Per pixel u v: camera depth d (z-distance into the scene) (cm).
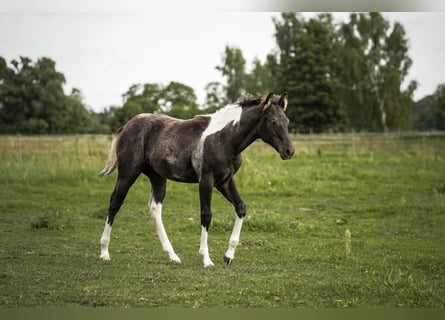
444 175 1839
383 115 4706
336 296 622
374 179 1777
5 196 1424
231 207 1348
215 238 977
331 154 2433
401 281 661
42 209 1280
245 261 797
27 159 1892
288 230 1037
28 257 805
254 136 762
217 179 766
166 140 795
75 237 974
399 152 2511
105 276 698
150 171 836
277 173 1733
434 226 1102
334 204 1382
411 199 1427
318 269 750
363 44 4791
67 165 1731
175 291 634
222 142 757
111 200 827
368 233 1037
